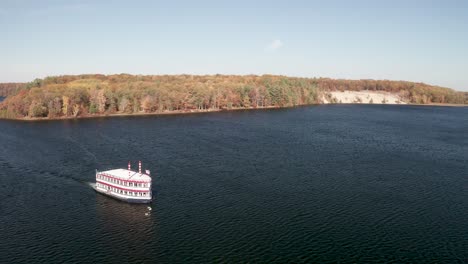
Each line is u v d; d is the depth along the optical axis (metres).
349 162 173.88
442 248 95.50
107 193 131.50
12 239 100.25
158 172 157.00
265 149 199.75
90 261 89.69
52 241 99.25
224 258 90.50
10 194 133.12
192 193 133.00
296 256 91.44
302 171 159.12
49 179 149.50
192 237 101.00
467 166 168.12
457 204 123.44
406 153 192.75
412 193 133.25
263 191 134.75
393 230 105.12
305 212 116.69
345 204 123.12
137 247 96.00
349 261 89.38
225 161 174.38
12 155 186.12
